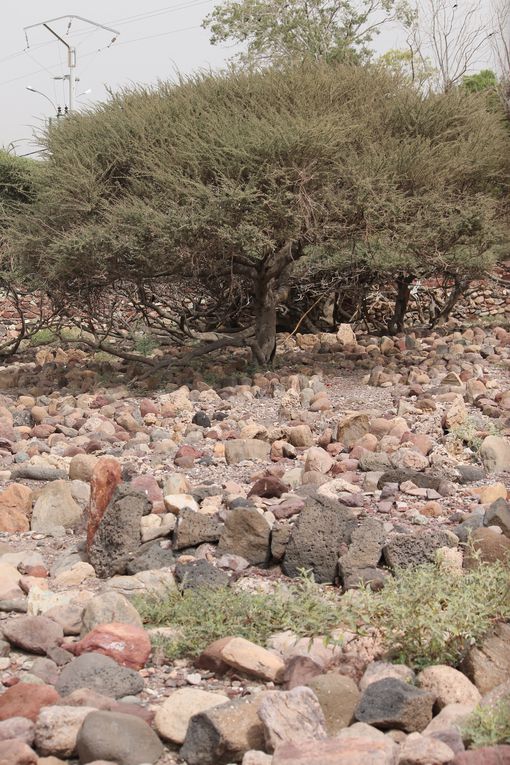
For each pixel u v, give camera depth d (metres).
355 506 5.12
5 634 3.49
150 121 10.09
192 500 4.89
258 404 8.75
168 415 8.37
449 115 10.54
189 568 4.06
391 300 15.29
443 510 5.02
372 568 4.00
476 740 2.54
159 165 9.50
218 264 9.86
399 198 9.31
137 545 4.38
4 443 7.17
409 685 2.82
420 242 9.56
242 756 2.66
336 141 9.09
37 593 3.89
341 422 6.84
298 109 9.87
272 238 9.32
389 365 10.40
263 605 3.56
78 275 10.02
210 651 3.26
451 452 6.43
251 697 2.82
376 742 2.42
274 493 5.33
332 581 4.09
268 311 10.64
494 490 5.20
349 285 12.99
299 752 2.38
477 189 10.96
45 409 8.74
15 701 2.91
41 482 6.07
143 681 3.13
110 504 4.45
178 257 9.28
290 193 8.84
